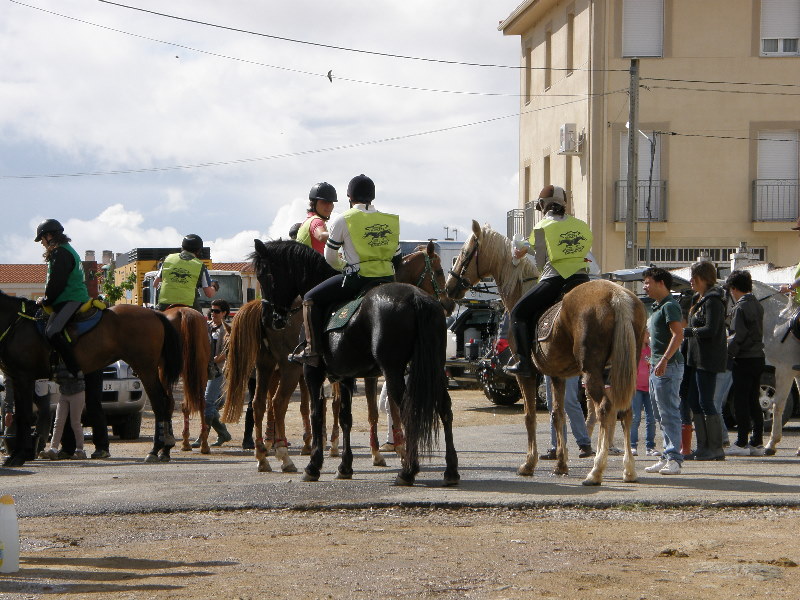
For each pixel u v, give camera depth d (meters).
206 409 17.19
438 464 13.08
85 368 14.51
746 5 35.56
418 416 10.24
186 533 8.91
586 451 13.89
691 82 35.69
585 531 8.66
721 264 35.72
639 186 36.00
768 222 35.53
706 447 13.20
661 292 11.82
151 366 14.59
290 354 12.44
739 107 35.66
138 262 36.28
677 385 11.78
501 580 7.00
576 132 37.19
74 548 8.36
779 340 14.35
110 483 11.76
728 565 7.37
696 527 8.80
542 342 11.12
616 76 35.94
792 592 6.69
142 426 21.86
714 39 35.62
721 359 12.91
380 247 11.23
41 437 15.70
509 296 12.25
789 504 9.63
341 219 11.18
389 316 10.34
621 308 10.22
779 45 35.78
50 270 14.36
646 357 14.28
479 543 8.22
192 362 15.80
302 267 12.20
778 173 35.88
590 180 36.16
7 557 7.41
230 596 6.65
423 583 6.93
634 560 7.60
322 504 9.86
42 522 9.52
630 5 35.88
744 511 9.48
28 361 14.45
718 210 35.78
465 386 26.39
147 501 10.26
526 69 43.59
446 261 33.09
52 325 14.28
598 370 10.38
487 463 13.27
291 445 17.22
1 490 11.27
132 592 6.80
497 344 23.30
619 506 9.66
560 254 11.35
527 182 43.69
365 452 15.34
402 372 10.41
